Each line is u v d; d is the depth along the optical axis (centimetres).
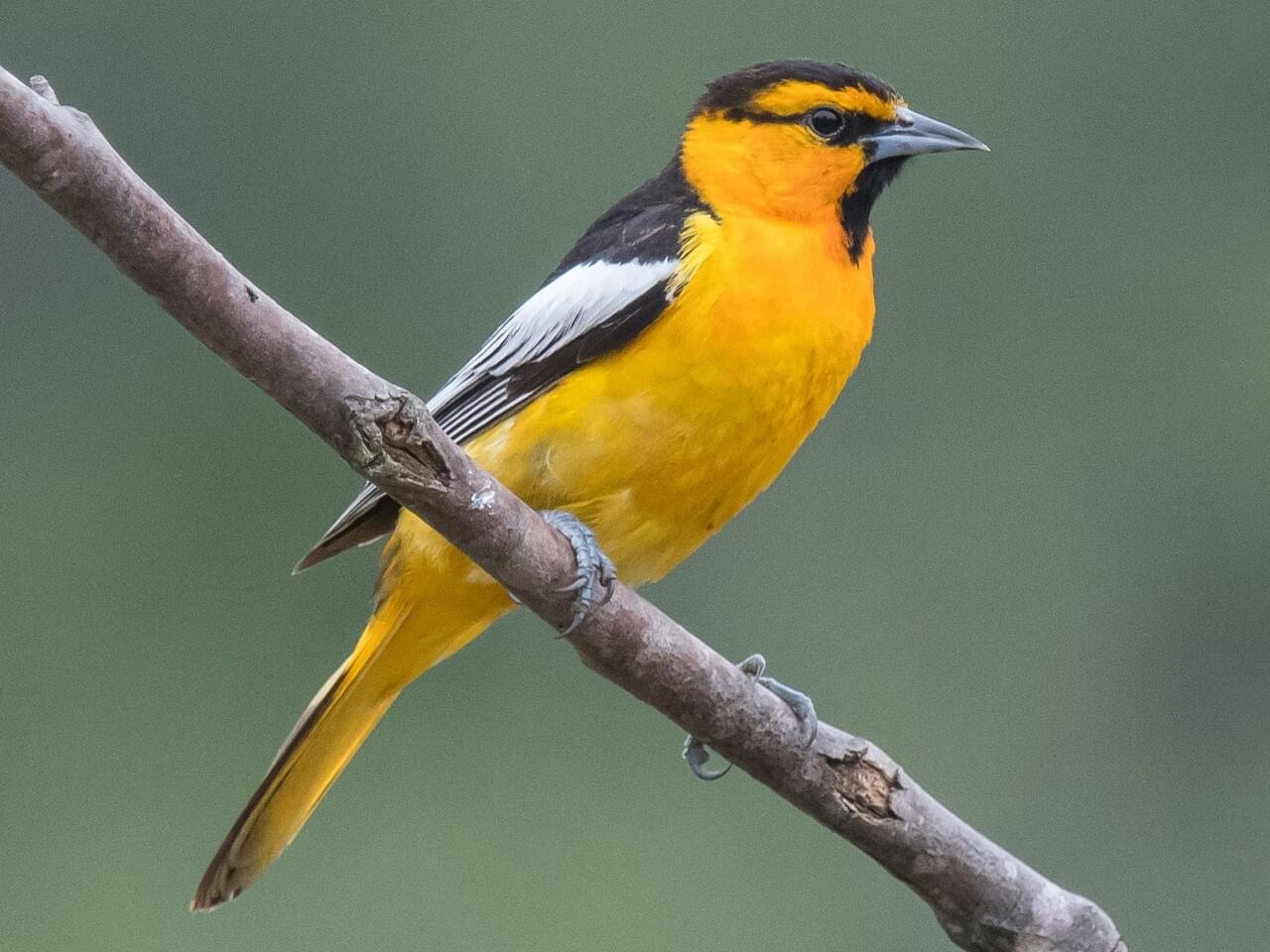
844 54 1502
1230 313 1452
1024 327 1479
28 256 1566
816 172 790
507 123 1510
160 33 1525
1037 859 1367
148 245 573
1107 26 1494
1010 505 1444
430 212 1509
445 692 1450
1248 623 1399
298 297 1514
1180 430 1443
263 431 1508
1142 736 1395
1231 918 1338
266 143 1519
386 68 1522
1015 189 1489
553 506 755
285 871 1374
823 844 1371
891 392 1469
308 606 1457
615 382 738
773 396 744
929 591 1432
